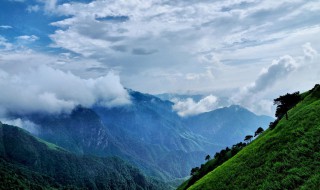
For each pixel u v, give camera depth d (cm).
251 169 7212
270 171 6331
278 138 7956
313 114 8000
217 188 7538
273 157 6919
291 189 5150
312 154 5941
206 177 9925
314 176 5038
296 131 7519
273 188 5541
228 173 8138
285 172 5841
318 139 6347
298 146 6581
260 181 6203
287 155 6525
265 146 8075
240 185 6719
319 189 4562
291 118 9112
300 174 5403
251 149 9006
